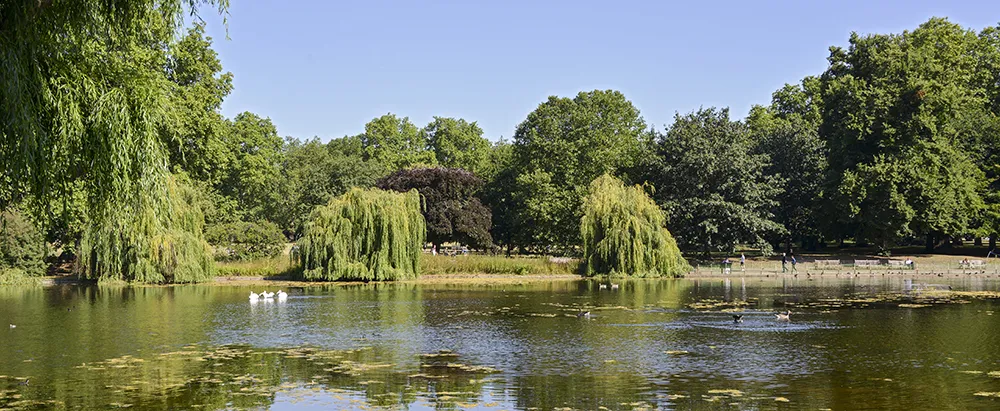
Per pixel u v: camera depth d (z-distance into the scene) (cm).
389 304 4150
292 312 3744
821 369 2348
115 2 1880
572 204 7781
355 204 5741
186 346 2752
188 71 7056
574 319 3506
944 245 9619
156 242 5141
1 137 1672
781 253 8988
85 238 5128
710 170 7469
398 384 2156
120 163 1825
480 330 3148
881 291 5081
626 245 6203
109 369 2352
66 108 1775
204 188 6825
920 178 7719
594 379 2219
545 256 7406
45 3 1742
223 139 7644
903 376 2245
